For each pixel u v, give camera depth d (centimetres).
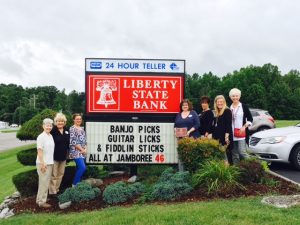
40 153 973
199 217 706
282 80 10431
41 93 15738
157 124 1155
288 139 1296
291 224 651
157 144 1155
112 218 760
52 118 1184
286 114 9469
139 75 1162
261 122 2267
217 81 10625
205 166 952
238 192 899
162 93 1162
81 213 876
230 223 668
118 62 1161
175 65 1166
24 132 1170
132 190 947
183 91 1164
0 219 933
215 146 1006
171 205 834
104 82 1161
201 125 1123
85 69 1160
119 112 1158
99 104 1157
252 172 959
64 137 1044
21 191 1125
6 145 3791
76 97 11481
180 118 1101
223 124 1054
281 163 1441
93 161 1152
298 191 920
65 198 973
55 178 1052
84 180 1090
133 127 1155
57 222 807
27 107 13638
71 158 1076
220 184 909
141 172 1252
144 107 1159
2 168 1992
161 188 914
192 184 937
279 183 985
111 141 1155
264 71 10219
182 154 1014
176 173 985
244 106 1092
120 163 1152
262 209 747
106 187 997
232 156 1093
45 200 985
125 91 1160
